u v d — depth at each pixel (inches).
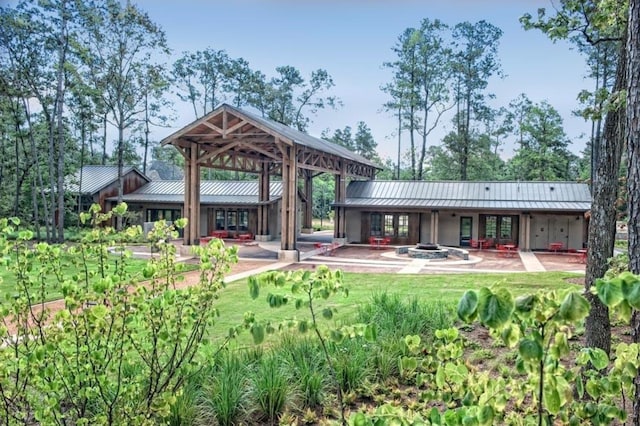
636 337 107.0
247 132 778.2
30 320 181.0
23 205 1125.7
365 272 627.8
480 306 60.0
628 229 108.9
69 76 962.1
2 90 883.4
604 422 82.8
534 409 97.4
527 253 916.6
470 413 73.5
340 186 1057.5
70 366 118.0
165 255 133.0
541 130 1473.9
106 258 128.8
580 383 80.6
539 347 63.8
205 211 1172.5
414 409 174.9
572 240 957.2
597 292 60.1
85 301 119.3
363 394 194.2
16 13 864.9
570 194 979.3
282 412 175.0
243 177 1878.7
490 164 1636.3
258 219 1110.4
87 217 127.6
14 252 122.1
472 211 1003.9
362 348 215.6
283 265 700.7
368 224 1072.8
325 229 1619.1
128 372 145.1
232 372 179.3
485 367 218.4
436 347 110.2
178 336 126.7
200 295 130.0
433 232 999.6
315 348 210.4
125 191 1254.9
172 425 153.5
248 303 377.4
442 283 499.2
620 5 211.3
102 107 1066.7
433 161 1707.7
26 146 1088.2
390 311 271.1
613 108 192.9
